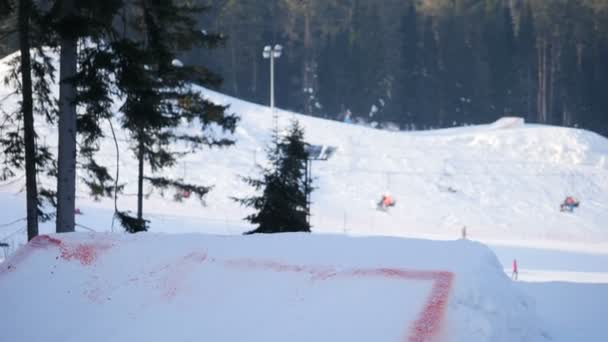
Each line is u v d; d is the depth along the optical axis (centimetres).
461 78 13388
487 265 779
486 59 13688
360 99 12681
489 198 6016
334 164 6500
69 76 1788
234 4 11981
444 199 5884
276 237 932
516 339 707
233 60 11988
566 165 7100
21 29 1827
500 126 8725
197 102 2486
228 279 802
